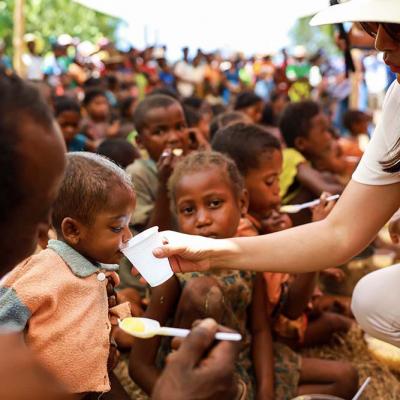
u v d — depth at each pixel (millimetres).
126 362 3096
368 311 2670
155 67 12859
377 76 10547
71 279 2021
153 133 4312
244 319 2777
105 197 2064
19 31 8758
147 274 2131
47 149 1058
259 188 3371
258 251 2336
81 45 14789
